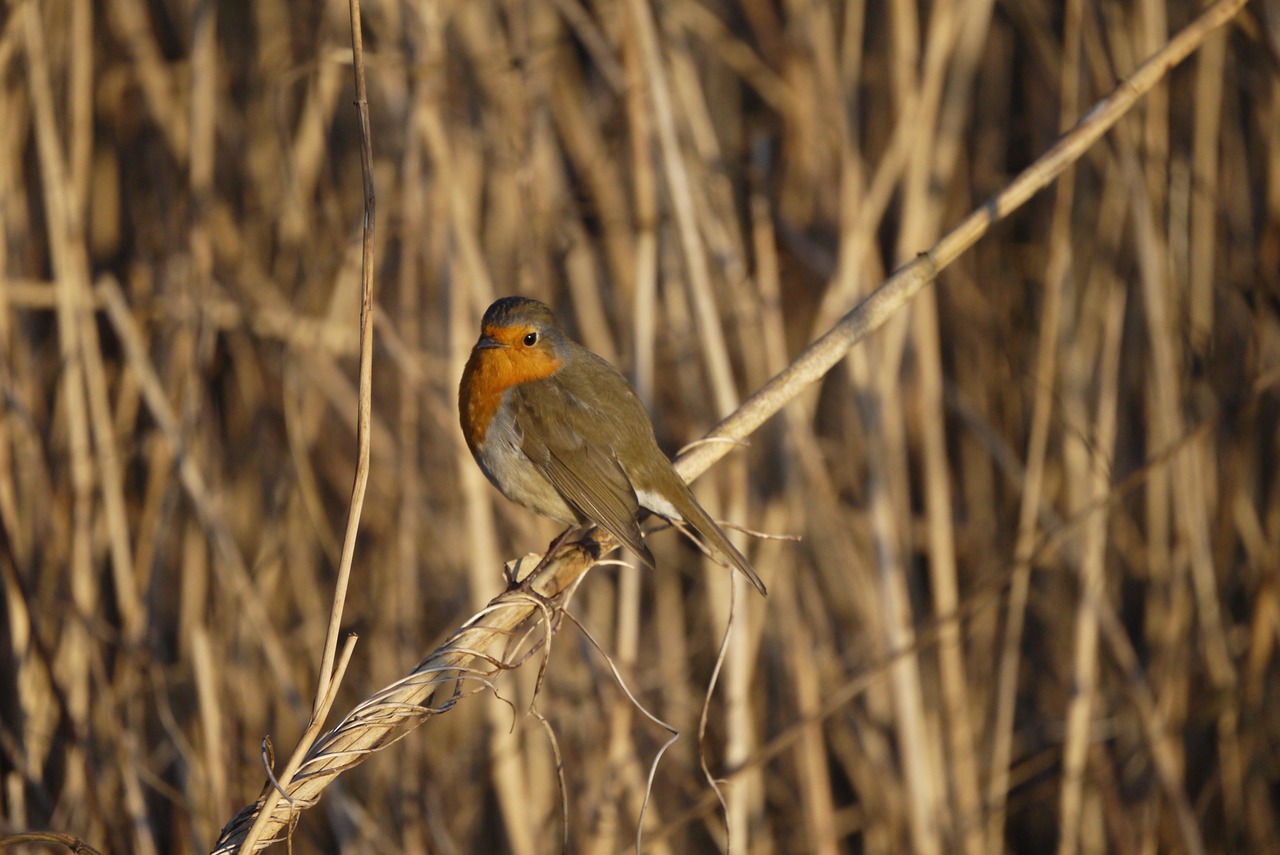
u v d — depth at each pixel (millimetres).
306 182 11023
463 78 10867
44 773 9367
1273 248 10195
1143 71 6727
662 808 10688
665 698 10844
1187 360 10469
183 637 10188
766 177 10547
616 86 10711
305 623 10711
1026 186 6652
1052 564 11430
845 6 12023
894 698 9336
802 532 10430
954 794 9766
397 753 10109
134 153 11531
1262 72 11078
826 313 9789
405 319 9945
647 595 11398
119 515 9406
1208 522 11039
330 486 11344
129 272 11273
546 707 10078
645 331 9539
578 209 10898
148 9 11883
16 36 9625
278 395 11172
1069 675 11375
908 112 10023
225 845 5469
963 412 10812
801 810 10883
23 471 9602
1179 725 10320
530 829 9094
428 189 10398
